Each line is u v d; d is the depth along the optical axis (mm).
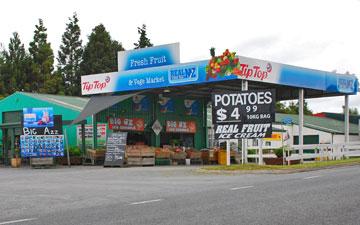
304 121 48406
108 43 61469
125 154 27203
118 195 12672
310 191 12133
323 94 34688
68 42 64438
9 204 11367
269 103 21672
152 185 15414
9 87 55219
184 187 14469
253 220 8242
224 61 25594
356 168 21938
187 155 30500
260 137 21750
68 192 13711
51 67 57656
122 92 31016
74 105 35062
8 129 33438
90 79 31203
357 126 53062
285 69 28250
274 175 19297
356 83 34125
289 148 25156
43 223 8547
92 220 8688
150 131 33438
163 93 33500
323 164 23734
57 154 28219
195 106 36344
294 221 8086
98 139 31922
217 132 22312
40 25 58250
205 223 8062
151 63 28891
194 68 26734
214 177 18625
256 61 26172
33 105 35281
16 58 57156
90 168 25969
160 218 8664
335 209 9211
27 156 28188
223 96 22266
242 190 12859
